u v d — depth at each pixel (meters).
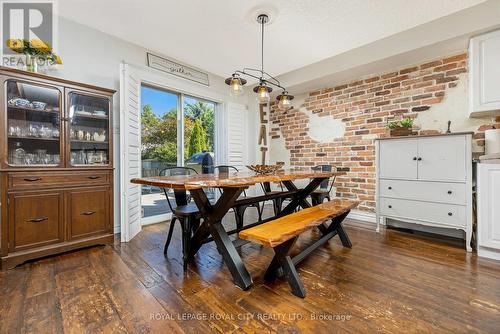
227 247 1.62
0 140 1.77
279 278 1.63
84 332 1.10
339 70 3.12
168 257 2.00
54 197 2.01
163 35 2.63
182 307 1.30
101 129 2.47
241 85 2.26
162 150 3.38
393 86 3.00
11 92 1.90
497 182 1.90
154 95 3.30
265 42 2.75
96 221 2.26
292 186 2.83
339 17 2.27
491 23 2.04
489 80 2.11
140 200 2.82
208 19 2.31
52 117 2.13
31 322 1.17
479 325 1.14
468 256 1.99
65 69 2.35
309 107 3.93
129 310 1.27
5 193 1.77
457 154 2.21
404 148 2.54
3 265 1.74
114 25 2.45
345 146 3.47
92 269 1.77
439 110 2.66
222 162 4.09
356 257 1.98
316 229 2.80
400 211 2.58
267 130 4.58
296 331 1.11
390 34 2.58
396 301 1.35
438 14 2.23
